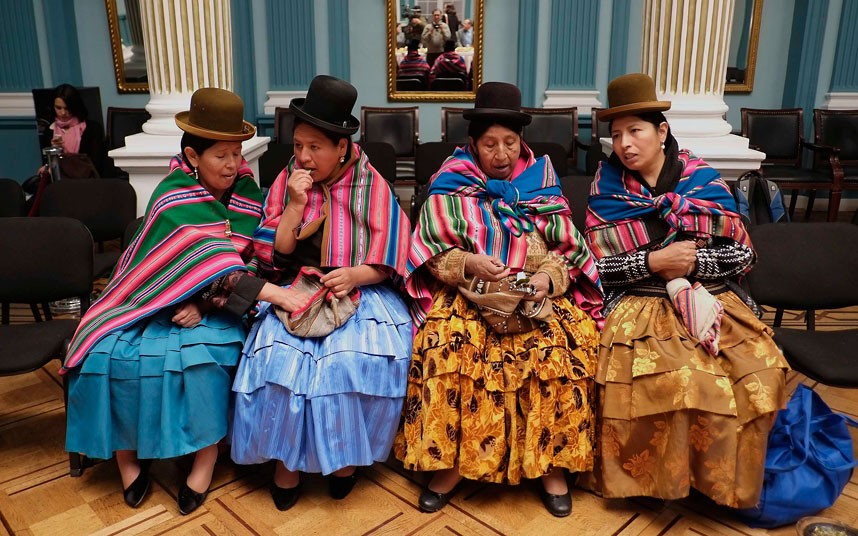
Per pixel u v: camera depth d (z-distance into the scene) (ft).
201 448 7.06
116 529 7.02
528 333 7.23
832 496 7.07
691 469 6.95
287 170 7.73
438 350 7.07
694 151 11.72
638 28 21.39
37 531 6.98
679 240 7.72
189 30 11.97
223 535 6.94
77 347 7.10
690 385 6.67
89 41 21.43
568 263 7.68
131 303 7.30
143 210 12.05
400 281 7.97
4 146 21.20
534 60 21.33
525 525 7.15
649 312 7.39
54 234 8.82
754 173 11.43
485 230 7.59
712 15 11.76
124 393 7.02
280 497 7.40
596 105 21.62
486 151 7.83
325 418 6.85
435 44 21.57
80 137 17.29
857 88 21.18
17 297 8.78
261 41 21.30
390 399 7.18
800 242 8.64
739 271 7.61
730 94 22.17
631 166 7.72
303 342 7.04
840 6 20.72
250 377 7.02
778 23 21.62
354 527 7.09
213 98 7.12
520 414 7.24
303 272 7.36
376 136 20.61
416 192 15.87
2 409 9.63
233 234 7.68
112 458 8.38
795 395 7.68
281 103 21.61
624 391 7.09
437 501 7.37
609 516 7.32
